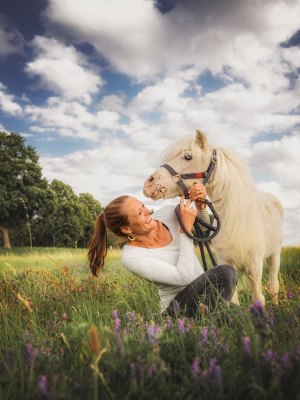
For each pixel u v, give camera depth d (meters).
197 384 1.43
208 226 2.75
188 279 2.44
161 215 2.76
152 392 1.42
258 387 1.32
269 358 1.48
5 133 41.94
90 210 57.38
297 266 7.07
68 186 58.06
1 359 2.11
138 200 2.60
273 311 2.51
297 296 3.46
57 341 2.31
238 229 3.46
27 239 46.16
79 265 8.73
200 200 2.71
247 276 3.72
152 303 3.71
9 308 3.85
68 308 3.97
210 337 1.96
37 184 41.69
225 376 1.54
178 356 1.76
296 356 1.49
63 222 44.38
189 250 2.48
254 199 3.63
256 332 1.89
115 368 1.54
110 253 8.63
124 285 4.91
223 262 3.66
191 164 3.49
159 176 3.48
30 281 5.25
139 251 2.58
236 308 2.18
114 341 1.86
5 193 38.69
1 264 9.99
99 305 3.93
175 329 2.03
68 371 1.83
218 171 3.47
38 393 1.54
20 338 2.75
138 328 2.17
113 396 1.43
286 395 1.37
